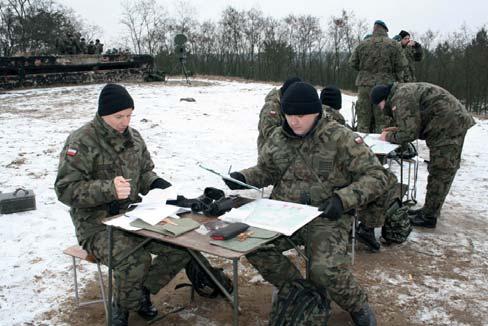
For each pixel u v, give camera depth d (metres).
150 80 24.30
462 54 33.47
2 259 4.57
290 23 45.72
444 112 5.20
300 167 3.55
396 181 4.96
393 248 5.06
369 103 8.55
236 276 2.66
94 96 17.30
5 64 19.89
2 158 8.20
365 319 3.35
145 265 3.26
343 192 3.20
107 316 3.44
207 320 3.62
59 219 5.61
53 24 43.94
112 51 28.69
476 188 7.45
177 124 11.88
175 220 3.14
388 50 8.23
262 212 3.21
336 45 44.53
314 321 2.98
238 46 47.00
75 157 3.34
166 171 7.71
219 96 18.05
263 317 3.68
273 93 5.38
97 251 3.30
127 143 3.56
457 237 5.41
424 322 3.69
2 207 5.68
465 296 4.09
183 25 48.66
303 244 3.63
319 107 3.43
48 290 4.04
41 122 11.75
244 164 8.38
